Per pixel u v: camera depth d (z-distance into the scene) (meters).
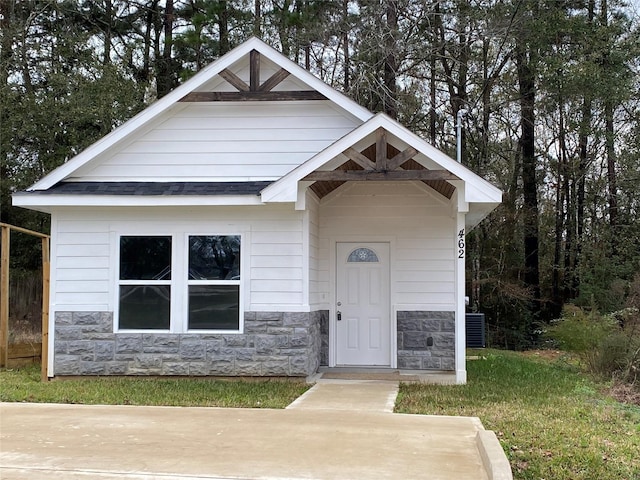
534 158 23.12
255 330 10.31
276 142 11.09
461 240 10.20
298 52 22.80
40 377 10.71
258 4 23.05
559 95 20.59
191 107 11.17
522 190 24.41
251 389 9.32
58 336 10.49
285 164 11.05
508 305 22.00
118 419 6.99
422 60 22.00
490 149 23.59
